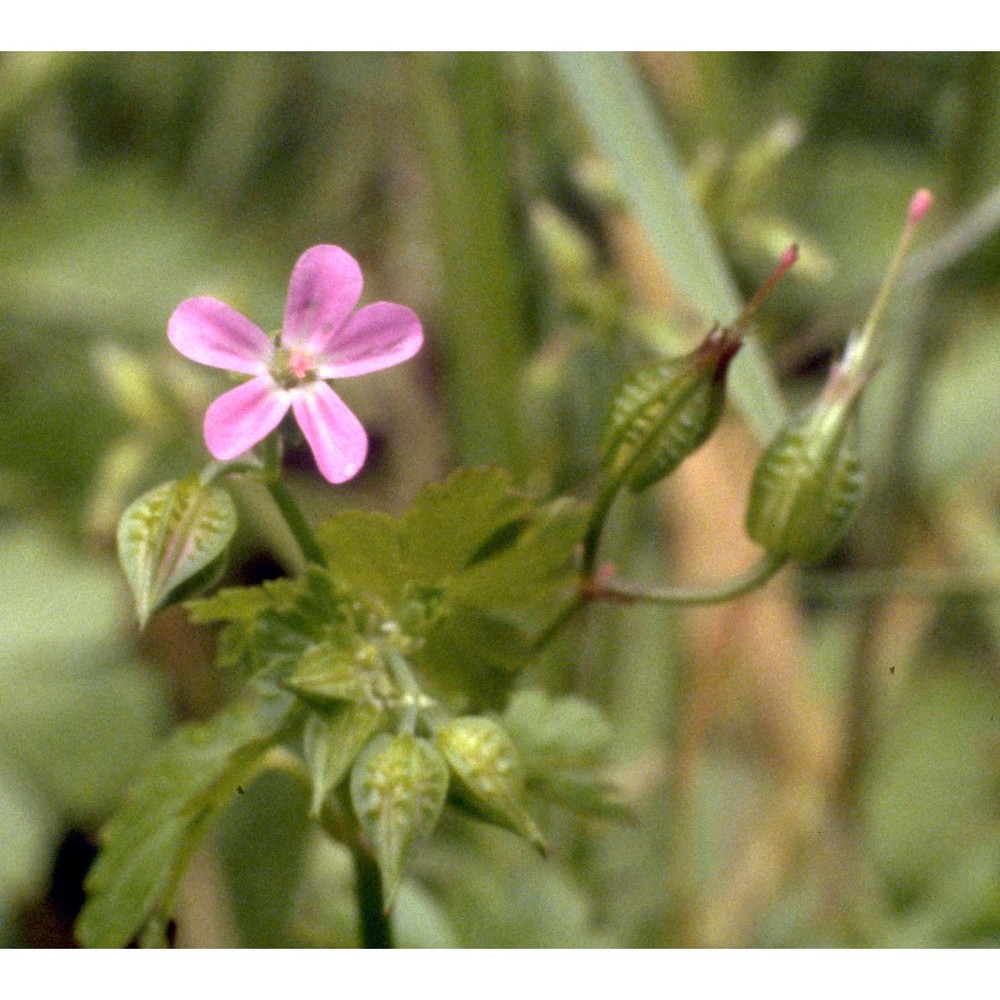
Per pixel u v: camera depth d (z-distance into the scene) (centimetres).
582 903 22
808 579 25
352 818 20
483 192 24
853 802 25
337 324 19
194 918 23
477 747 19
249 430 19
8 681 25
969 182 25
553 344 25
